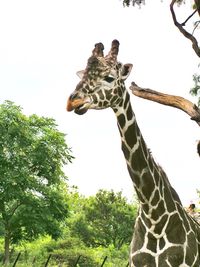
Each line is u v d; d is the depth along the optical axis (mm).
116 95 7906
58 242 46094
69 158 45656
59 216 44656
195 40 15805
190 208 11094
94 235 65375
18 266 31281
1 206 43906
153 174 8336
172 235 8406
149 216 8375
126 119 8109
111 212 66000
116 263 38688
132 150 8180
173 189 8820
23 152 45250
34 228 43531
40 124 45812
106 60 7953
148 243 8445
